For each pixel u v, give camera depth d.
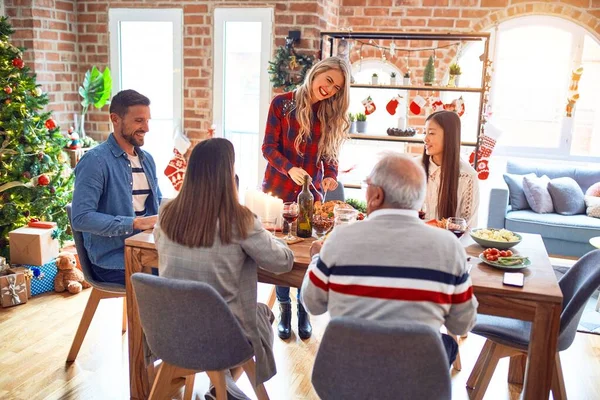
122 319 3.11
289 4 4.32
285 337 3.08
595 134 5.12
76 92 4.94
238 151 4.80
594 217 4.61
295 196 2.99
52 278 3.71
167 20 4.68
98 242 2.64
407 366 1.49
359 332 1.45
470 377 2.63
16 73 3.69
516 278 1.91
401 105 4.92
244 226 1.81
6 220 3.72
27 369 2.71
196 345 1.82
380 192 1.58
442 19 4.86
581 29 4.88
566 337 2.05
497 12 4.77
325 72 2.75
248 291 1.94
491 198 4.66
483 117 4.25
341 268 1.57
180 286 1.71
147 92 4.88
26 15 4.38
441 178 2.70
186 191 1.81
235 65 4.62
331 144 2.96
